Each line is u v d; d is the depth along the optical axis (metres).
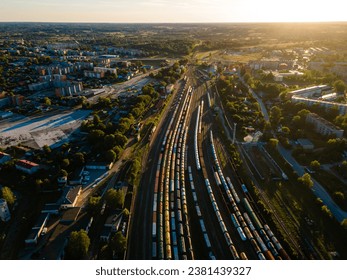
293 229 140.25
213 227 142.62
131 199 160.50
